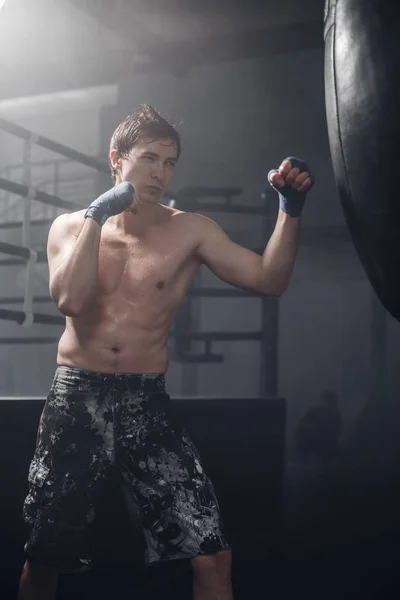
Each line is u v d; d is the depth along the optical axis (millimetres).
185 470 1742
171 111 10188
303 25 7172
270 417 3527
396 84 1726
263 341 4027
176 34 7520
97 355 1768
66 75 6961
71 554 1707
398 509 4848
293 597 2668
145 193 1785
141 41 7367
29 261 3020
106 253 1813
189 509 1696
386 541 3762
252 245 8938
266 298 4016
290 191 1758
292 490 5832
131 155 1782
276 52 7328
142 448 1740
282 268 1814
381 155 1755
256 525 3404
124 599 2508
